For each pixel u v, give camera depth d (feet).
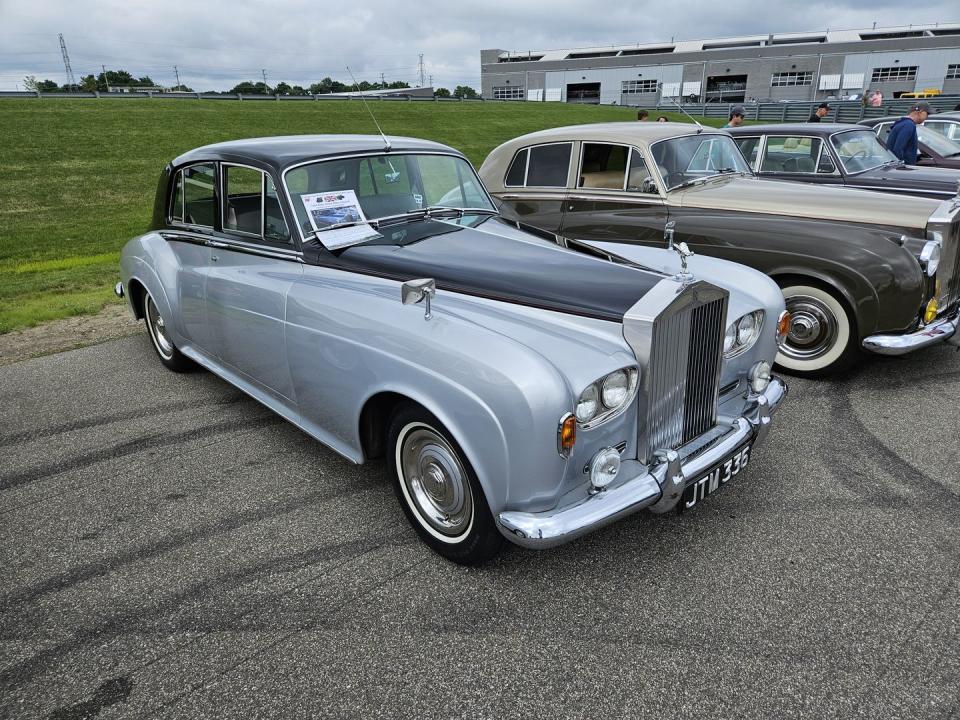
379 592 8.79
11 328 20.51
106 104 98.17
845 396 14.53
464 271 9.91
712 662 7.53
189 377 16.42
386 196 12.32
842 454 12.07
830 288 14.82
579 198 19.15
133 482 11.60
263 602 8.64
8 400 15.16
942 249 14.88
